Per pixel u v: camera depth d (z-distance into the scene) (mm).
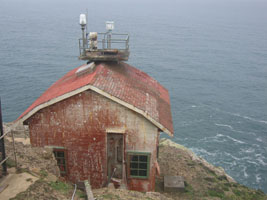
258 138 62219
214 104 78375
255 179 48781
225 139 61156
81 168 19406
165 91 25266
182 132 63062
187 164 26953
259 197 23062
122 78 20812
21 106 66812
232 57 137125
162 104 21484
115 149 19578
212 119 69688
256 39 199625
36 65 102062
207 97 83125
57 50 130125
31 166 15828
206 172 25875
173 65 115750
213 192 21641
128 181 19469
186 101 79438
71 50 131375
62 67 101438
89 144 18891
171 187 20688
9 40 150750
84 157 19172
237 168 51656
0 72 91125
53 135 18953
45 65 102750
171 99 80250
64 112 18406
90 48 22344
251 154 56156
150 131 18422
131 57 124000
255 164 52969
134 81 21906
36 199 12641
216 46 165625
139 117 18203
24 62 105250
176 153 30531
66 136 18859
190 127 65375
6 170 14188
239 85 95062
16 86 79188
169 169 24781
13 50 125562
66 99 18109
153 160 18938
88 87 17453
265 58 136875
